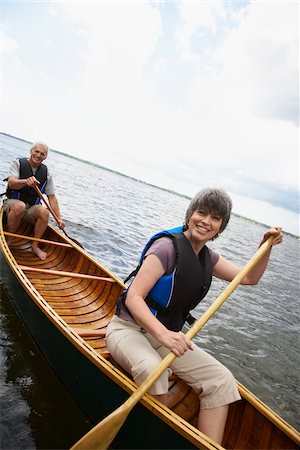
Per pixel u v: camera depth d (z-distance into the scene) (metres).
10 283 3.41
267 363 4.16
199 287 1.89
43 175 4.59
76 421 2.14
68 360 2.30
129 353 1.81
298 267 18.53
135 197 29.39
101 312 3.37
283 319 6.34
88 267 3.95
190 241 1.92
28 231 4.92
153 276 1.74
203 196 1.85
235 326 5.10
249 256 14.18
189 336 1.74
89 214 11.02
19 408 2.13
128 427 1.84
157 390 1.71
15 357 2.58
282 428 1.86
